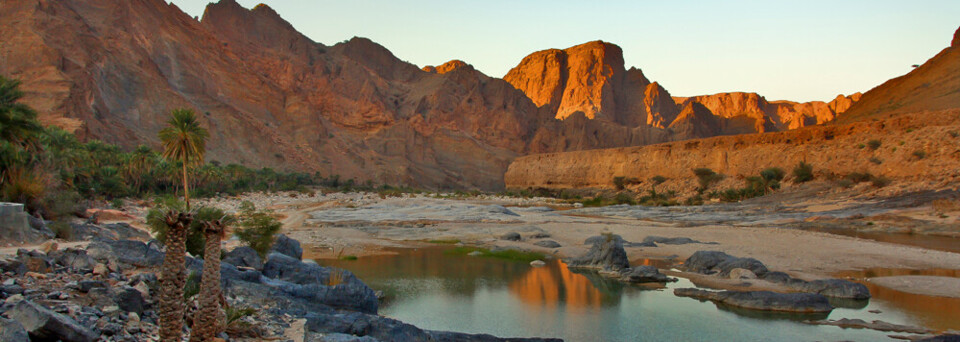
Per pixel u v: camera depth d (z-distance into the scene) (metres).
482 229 46.50
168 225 7.77
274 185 117.88
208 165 89.38
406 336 12.05
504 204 102.38
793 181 89.00
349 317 12.06
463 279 24.03
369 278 23.97
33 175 27.92
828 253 29.88
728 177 111.62
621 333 15.93
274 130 162.50
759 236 38.50
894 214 50.88
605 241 27.83
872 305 18.91
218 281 8.38
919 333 15.59
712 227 47.41
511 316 17.73
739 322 17.06
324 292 14.52
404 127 194.88
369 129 196.00
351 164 169.00
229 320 9.81
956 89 109.94
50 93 99.12
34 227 18.73
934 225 43.28
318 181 143.38
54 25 116.62
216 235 8.37
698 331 16.16
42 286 9.91
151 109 127.31
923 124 80.25
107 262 12.73
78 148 60.12
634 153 141.75
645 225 50.88
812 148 95.62
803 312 18.05
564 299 20.25
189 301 10.18
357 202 89.94
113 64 126.31
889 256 28.75
